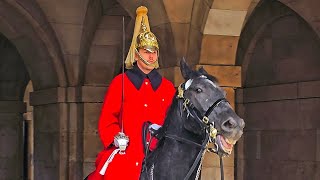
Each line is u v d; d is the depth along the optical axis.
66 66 12.48
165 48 9.42
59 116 12.72
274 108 11.40
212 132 4.08
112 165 4.61
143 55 4.77
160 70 9.51
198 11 9.16
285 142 11.15
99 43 12.68
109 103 4.73
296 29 10.99
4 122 15.95
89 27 12.41
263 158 11.62
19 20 12.50
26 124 18.11
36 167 13.63
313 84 10.57
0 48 15.76
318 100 10.49
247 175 11.98
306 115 10.70
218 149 4.10
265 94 11.56
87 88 12.60
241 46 12.00
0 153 15.95
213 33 9.12
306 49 10.80
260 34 11.71
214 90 4.18
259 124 11.73
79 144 12.74
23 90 16.05
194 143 4.35
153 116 4.75
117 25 12.61
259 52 11.80
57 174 12.85
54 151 12.95
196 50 9.27
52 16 12.15
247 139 12.02
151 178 4.50
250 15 11.34
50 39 12.37
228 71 9.21
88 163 12.70
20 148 16.11
